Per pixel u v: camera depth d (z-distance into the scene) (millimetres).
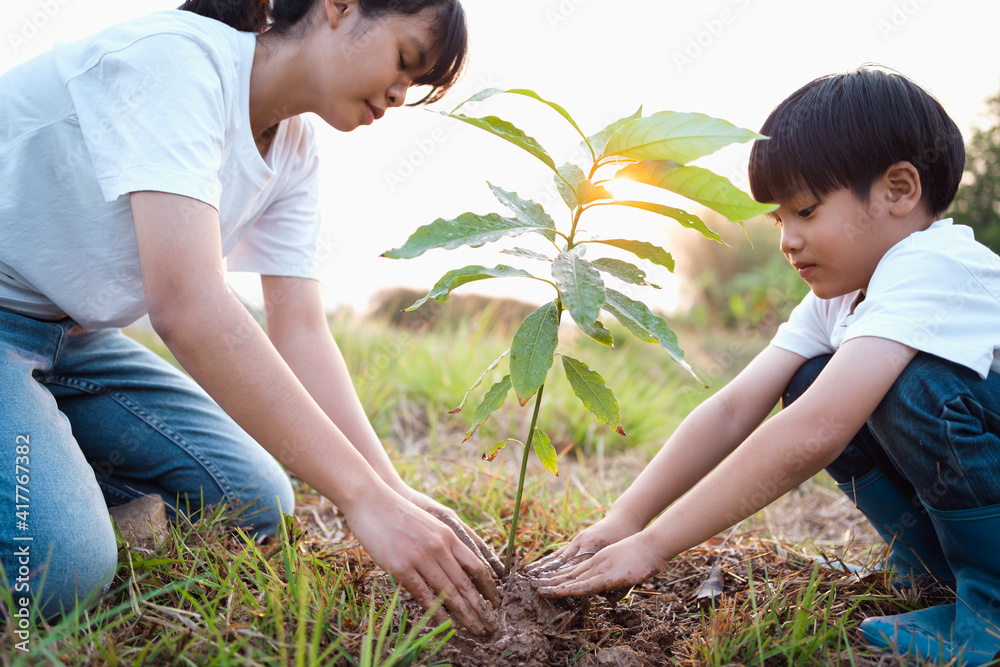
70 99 1194
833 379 1109
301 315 1547
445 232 1007
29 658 906
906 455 1150
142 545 1338
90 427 1585
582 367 1137
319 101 1304
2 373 1233
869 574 1330
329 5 1209
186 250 1056
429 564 1067
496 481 2086
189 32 1179
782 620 1201
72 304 1316
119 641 1038
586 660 1118
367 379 3066
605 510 1934
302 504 1960
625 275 1084
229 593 1136
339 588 1224
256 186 1359
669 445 1385
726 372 4172
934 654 1078
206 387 1080
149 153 1074
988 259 1179
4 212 1210
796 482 1144
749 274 6203
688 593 1414
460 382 3141
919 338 1090
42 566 1094
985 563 1128
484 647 1100
